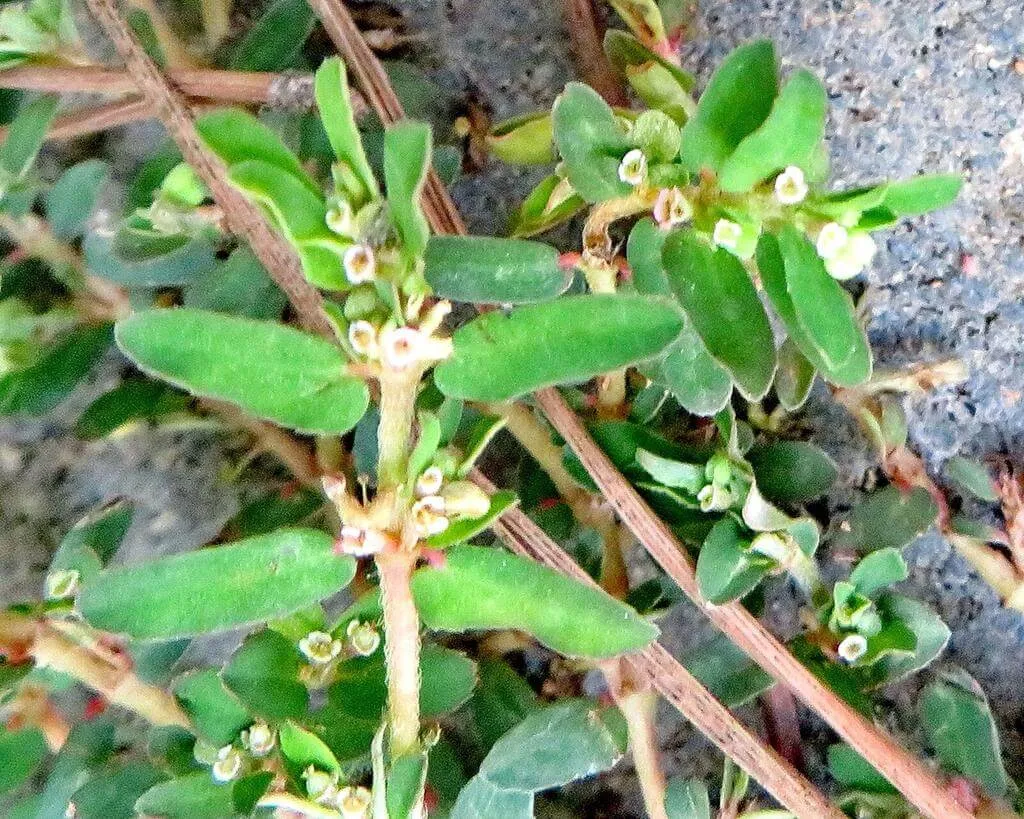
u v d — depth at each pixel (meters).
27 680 0.08
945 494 0.09
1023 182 0.08
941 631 0.08
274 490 0.09
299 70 0.08
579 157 0.07
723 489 0.08
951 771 0.08
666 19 0.08
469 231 0.09
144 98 0.08
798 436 0.09
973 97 0.08
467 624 0.06
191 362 0.06
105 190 0.09
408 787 0.06
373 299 0.06
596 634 0.06
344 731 0.07
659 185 0.07
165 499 0.09
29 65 0.07
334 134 0.06
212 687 0.07
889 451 0.08
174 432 0.09
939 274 0.08
